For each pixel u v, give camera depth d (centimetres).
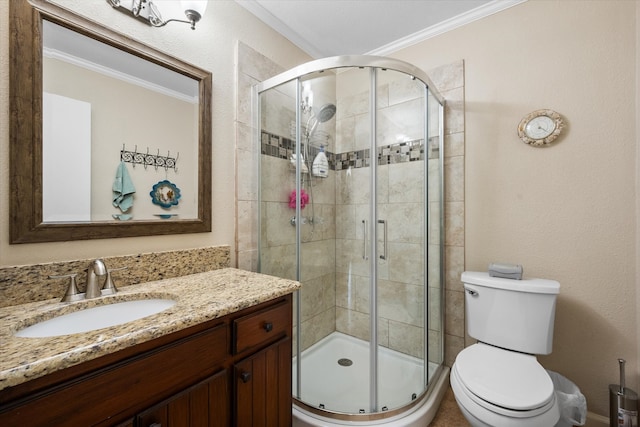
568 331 149
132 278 113
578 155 146
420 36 194
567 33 149
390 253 174
